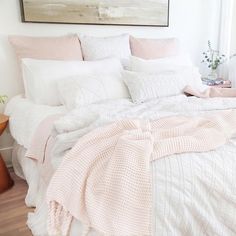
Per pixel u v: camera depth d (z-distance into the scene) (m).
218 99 1.98
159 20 3.05
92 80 2.10
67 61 2.29
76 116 1.58
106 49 2.61
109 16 2.77
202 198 1.12
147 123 1.44
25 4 2.39
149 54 2.77
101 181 1.14
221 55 3.50
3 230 1.71
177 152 1.20
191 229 1.11
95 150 1.22
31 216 1.75
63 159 1.27
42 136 1.67
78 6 2.61
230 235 1.16
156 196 1.08
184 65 2.62
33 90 2.16
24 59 2.25
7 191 2.18
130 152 1.15
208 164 1.17
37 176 1.89
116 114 1.63
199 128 1.44
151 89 2.12
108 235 1.08
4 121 2.15
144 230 1.07
